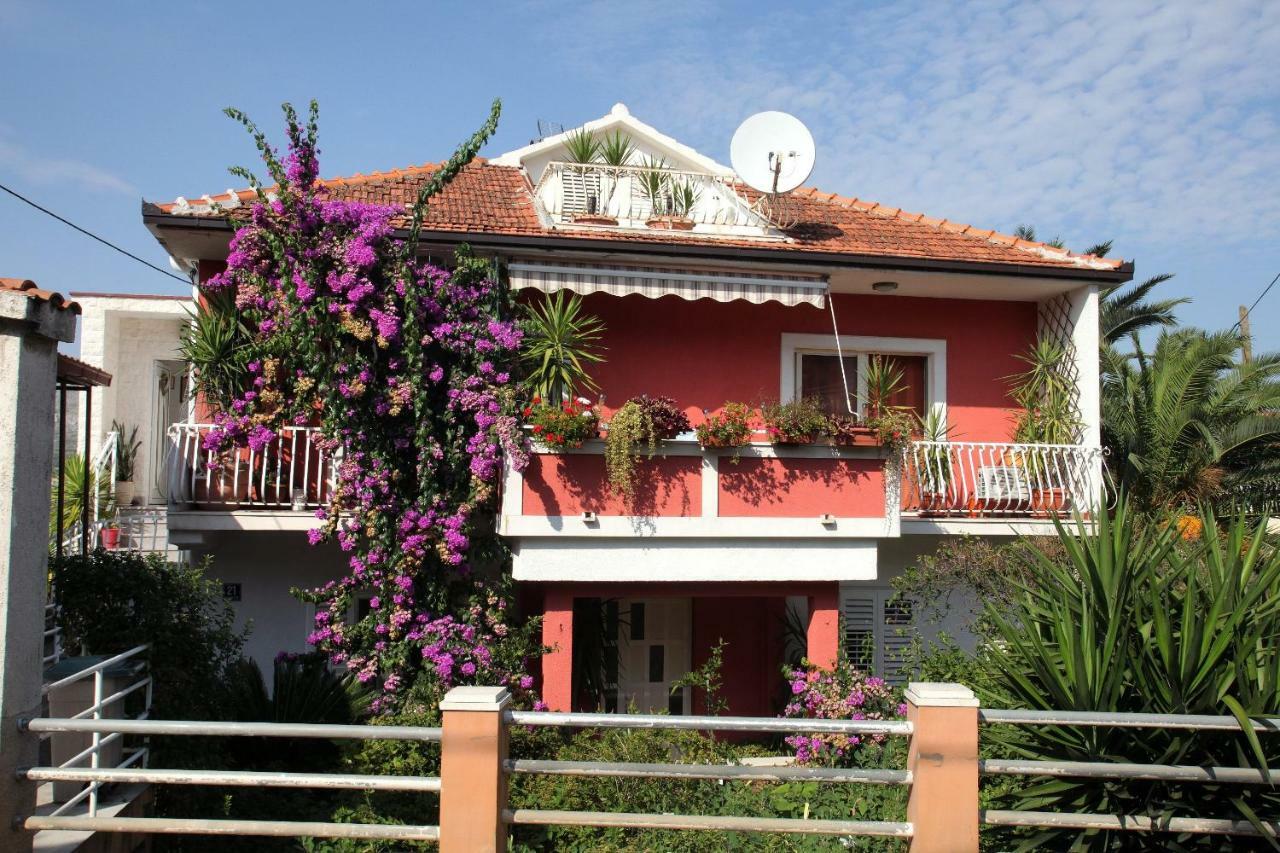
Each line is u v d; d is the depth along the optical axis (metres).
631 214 13.48
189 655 8.41
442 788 5.23
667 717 5.26
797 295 12.15
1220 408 17.33
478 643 10.04
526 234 11.43
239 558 12.02
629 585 10.77
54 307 5.79
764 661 13.49
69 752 6.67
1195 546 7.59
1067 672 6.12
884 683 10.60
